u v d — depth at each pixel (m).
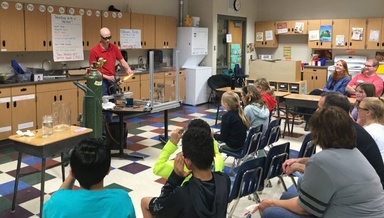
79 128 3.39
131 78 7.27
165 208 1.76
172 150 2.41
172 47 8.67
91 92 4.04
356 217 1.85
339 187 1.84
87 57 7.23
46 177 4.10
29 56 6.34
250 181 2.83
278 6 10.32
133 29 7.57
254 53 10.77
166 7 8.75
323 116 1.95
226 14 9.46
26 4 5.73
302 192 1.94
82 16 6.59
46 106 5.91
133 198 3.61
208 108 8.41
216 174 1.83
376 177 1.92
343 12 9.34
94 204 1.59
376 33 8.70
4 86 5.29
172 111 8.03
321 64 9.44
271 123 4.12
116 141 4.99
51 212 1.59
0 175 4.16
